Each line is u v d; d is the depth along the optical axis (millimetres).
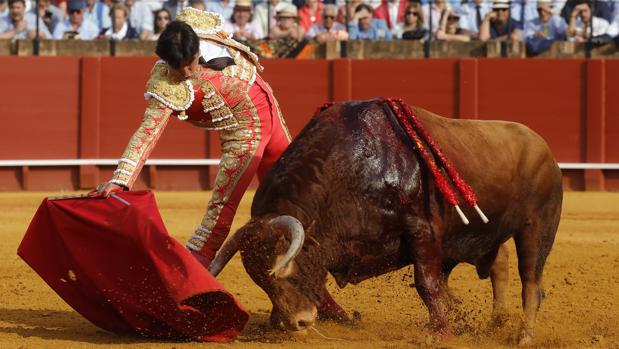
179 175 27438
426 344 9016
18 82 26906
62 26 27766
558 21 27844
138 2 27766
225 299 8961
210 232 9641
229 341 9352
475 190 9523
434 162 9070
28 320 10586
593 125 27094
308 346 9164
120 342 9336
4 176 27016
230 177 9578
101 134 27203
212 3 27297
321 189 8719
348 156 8859
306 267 8531
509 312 10180
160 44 8930
